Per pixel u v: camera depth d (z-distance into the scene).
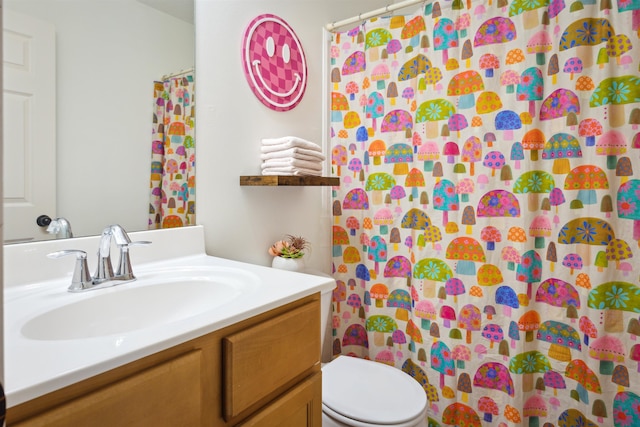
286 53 1.52
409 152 1.60
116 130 0.99
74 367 0.45
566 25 1.29
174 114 1.13
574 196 1.29
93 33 0.94
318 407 0.88
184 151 1.16
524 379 1.37
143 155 1.05
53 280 0.86
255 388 0.69
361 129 1.74
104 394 0.48
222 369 0.65
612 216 1.23
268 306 0.73
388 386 1.24
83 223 0.93
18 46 0.81
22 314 0.66
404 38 1.61
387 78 1.65
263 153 1.40
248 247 1.37
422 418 1.09
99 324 0.78
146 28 1.05
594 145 1.25
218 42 1.25
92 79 0.94
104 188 0.97
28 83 0.82
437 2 1.50
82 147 0.92
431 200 1.52
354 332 1.78
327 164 1.80
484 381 1.43
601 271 1.24
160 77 1.09
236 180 1.32
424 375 1.55
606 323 1.24
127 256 0.90
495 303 1.42
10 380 0.42
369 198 1.71
